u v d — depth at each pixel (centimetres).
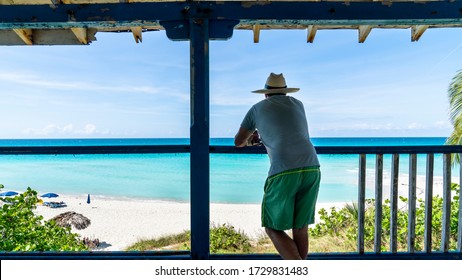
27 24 263
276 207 237
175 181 2714
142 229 1080
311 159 238
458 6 259
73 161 2939
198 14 260
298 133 240
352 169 2416
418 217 577
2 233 493
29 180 2827
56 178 2812
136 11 261
